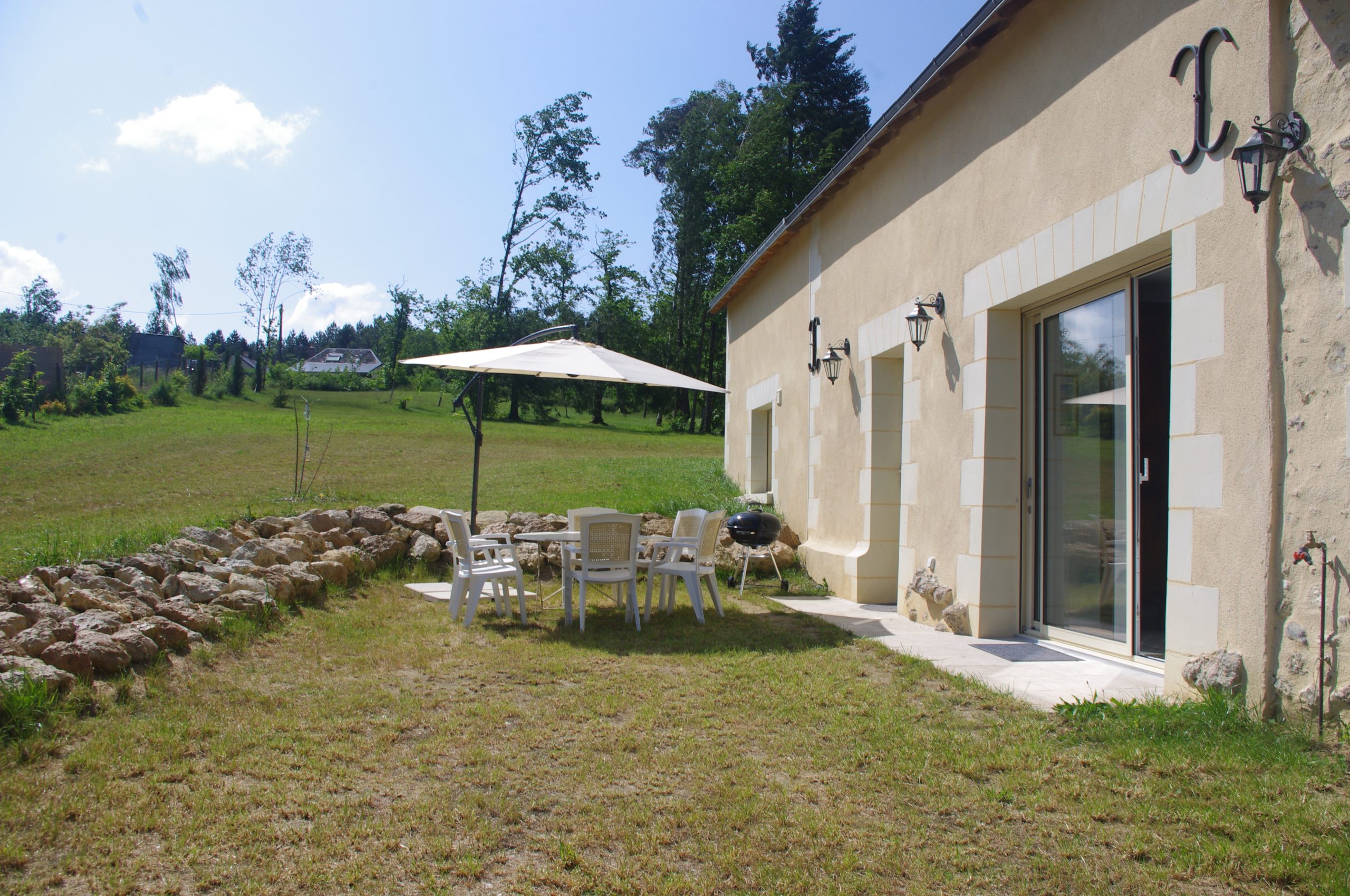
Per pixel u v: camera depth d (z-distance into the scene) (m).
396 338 61.06
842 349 8.89
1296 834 2.65
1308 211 3.43
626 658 5.33
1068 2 5.09
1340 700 3.25
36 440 19.78
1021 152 5.58
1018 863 2.60
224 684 4.38
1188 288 4.05
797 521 10.51
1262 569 3.57
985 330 5.99
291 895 2.41
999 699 4.25
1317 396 3.38
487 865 2.61
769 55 35.25
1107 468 5.20
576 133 44.22
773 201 30.84
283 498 11.85
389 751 3.55
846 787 3.21
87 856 2.57
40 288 64.50
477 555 7.91
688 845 2.75
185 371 42.59
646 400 50.81
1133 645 4.96
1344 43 3.31
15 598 4.71
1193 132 4.05
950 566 6.40
